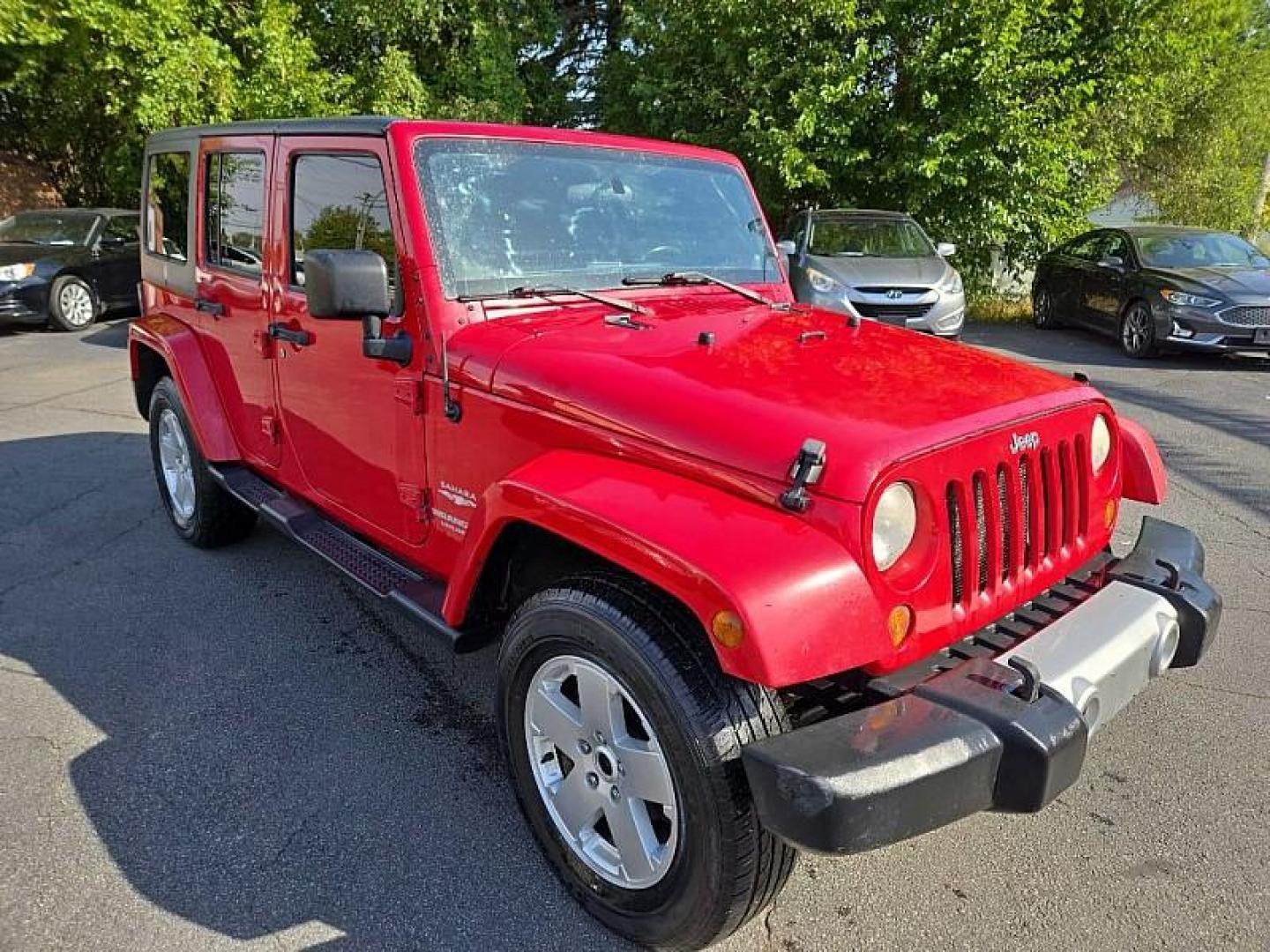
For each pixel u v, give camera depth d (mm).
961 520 2211
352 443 3309
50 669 3662
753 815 2016
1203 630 2555
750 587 1873
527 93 16562
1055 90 13203
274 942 2332
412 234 2826
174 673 3654
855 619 1951
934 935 2387
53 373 9469
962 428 2215
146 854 2637
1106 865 2643
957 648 2268
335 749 3168
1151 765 3102
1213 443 7133
